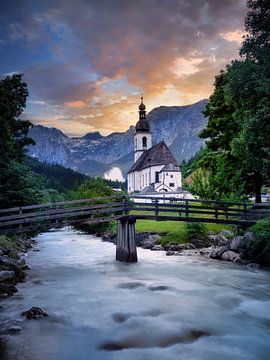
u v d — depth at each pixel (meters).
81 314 11.74
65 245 35.28
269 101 20.30
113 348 9.14
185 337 9.94
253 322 11.27
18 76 33.28
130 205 23.94
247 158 25.27
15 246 26.48
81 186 59.94
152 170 102.38
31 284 16.16
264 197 49.22
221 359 8.55
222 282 16.94
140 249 30.22
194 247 28.59
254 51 21.20
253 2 21.22
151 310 12.36
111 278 17.84
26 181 28.05
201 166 34.81
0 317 11.21
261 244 21.61
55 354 8.70
